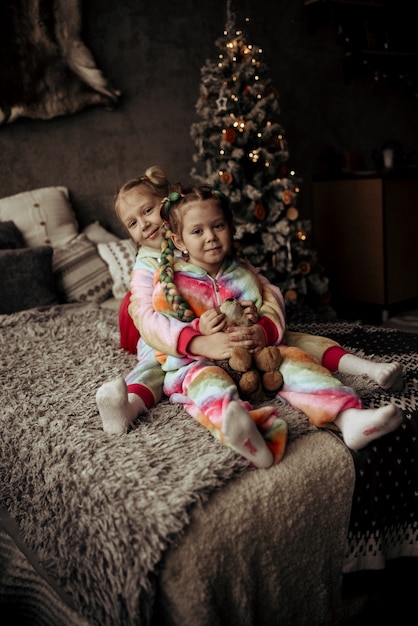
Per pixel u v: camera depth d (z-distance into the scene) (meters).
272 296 1.67
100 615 1.15
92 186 3.62
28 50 3.29
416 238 4.23
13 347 2.17
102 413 1.39
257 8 4.02
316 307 3.63
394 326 4.00
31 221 3.21
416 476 1.42
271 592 1.18
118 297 3.07
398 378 1.51
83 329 2.35
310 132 4.38
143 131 3.74
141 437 1.36
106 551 1.12
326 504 1.26
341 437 1.35
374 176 4.00
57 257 3.07
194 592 1.04
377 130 4.68
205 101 3.39
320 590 1.27
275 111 3.41
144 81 3.70
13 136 3.36
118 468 1.23
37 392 1.71
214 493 1.14
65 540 1.25
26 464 1.43
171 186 1.67
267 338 1.55
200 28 3.84
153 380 1.57
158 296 1.58
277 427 1.29
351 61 4.37
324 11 4.20
